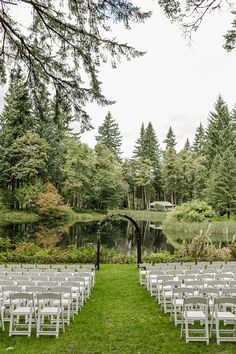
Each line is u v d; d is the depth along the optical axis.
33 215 37.53
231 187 37.94
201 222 31.94
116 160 60.69
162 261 15.54
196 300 5.54
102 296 9.14
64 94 5.66
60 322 6.62
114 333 6.06
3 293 6.96
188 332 5.91
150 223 44.06
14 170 37.41
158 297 8.10
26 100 5.73
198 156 56.62
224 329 6.11
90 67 5.39
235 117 58.12
